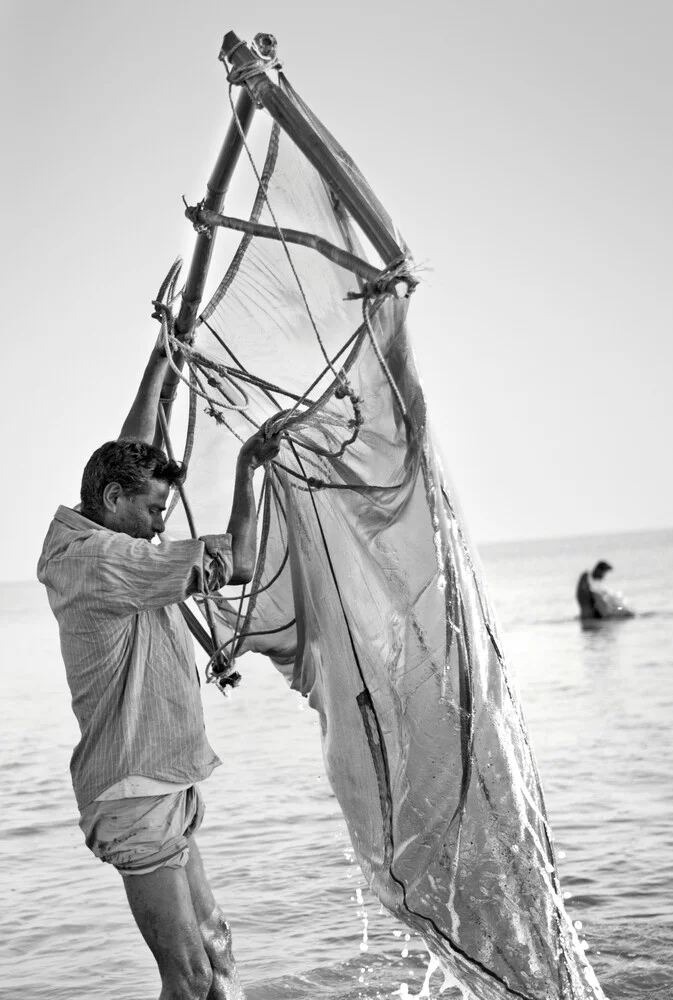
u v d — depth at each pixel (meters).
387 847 3.21
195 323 3.53
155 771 3.04
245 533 3.15
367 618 3.21
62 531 3.11
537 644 19.98
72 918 5.39
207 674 3.48
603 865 5.57
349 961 4.54
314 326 3.01
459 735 3.00
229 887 5.66
